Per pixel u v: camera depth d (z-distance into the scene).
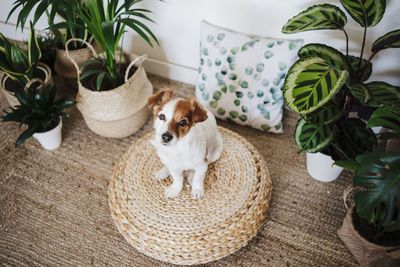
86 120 1.77
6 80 1.85
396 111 1.07
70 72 1.91
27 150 1.81
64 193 1.64
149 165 1.58
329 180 1.65
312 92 1.06
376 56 1.61
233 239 1.34
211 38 1.74
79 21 1.80
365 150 1.36
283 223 1.53
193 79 2.13
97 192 1.65
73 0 1.33
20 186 1.66
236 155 1.60
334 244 1.46
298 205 1.59
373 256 1.28
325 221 1.53
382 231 1.21
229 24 1.76
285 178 1.70
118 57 1.88
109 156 1.79
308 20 1.30
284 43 1.63
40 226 1.52
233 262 1.41
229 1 1.66
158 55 2.11
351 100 1.35
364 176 1.01
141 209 1.42
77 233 1.50
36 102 1.61
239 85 1.76
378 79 1.72
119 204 1.43
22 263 1.41
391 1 1.40
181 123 1.06
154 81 2.19
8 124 1.92
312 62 1.13
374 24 1.25
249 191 1.46
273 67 1.67
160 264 1.41
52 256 1.43
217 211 1.41
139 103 1.72
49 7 2.13
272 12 1.63
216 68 1.77
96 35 1.54
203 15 1.78
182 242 1.32
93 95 1.58
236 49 1.70
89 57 1.91
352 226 1.30
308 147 1.30
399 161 0.98
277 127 1.84
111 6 1.48
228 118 1.89
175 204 1.44
